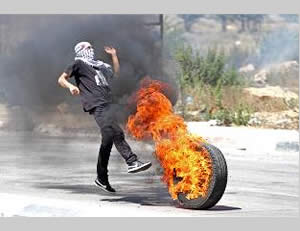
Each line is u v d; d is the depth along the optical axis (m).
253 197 20.83
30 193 20.64
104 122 18.39
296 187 23.12
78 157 30.34
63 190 21.28
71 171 25.86
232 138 36.06
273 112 45.97
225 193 21.59
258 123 42.25
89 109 18.55
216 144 35.75
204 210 18.03
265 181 24.52
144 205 18.56
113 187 21.86
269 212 18.12
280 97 48.12
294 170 27.66
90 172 25.59
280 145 33.97
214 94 48.41
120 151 18.39
